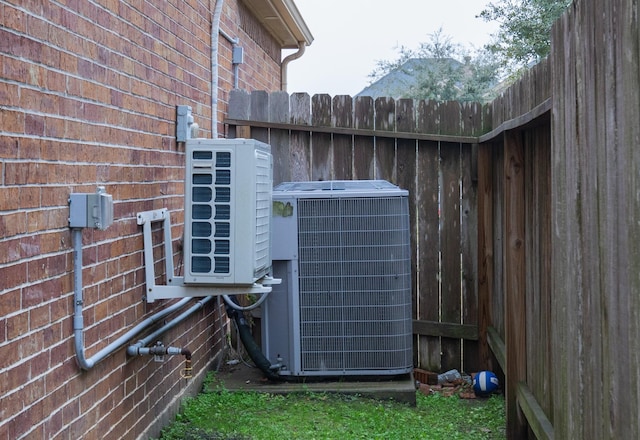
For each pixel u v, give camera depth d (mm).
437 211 6895
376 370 5953
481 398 6250
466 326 6812
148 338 4555
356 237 5898
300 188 6172
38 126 3139
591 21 2664
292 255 5906
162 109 5023
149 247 4617
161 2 4984
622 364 2297
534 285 4523
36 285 3117
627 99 2186
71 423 3477
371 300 5930
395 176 6930
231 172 4520
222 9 6867
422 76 18375
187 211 4535
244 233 4527
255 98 6984
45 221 3207
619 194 2293
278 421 5164
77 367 3553
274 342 5992
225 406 5504
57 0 3334
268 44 10031
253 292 4648
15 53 2934
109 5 4004
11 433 2887
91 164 3742
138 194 4516
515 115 4926
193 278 4562
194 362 5855
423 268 6938
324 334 5941
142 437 4527
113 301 4078
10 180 2893
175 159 5344
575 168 2973
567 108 3129
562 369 3363
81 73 3609
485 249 6703
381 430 5051
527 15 15609
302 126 6891
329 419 5234
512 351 4941
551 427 3939
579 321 2938
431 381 6656
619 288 2312
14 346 2920
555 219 3449
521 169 4824
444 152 6863
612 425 2436
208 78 6320
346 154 6953
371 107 6895
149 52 4719
